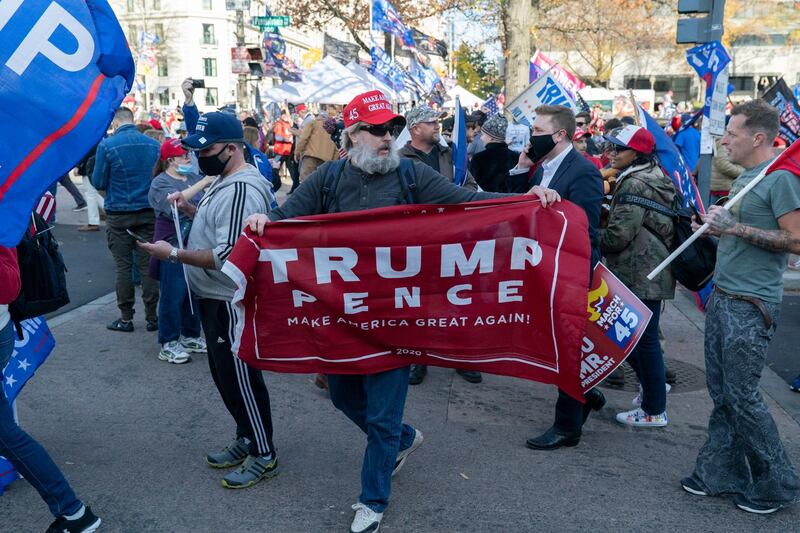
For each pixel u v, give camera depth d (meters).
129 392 5.04
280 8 27.61
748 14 52.41
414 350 3.39
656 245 4.30
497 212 3.29
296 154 11.70
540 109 4.03
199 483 3.74
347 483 3.77
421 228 3.29
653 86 59.41
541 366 3.40
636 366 4.48
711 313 3.54
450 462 4.03
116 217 6.23
